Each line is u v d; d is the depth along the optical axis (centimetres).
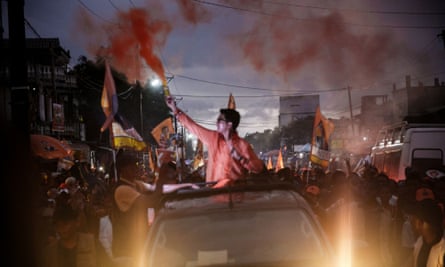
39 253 584
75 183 981
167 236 483
